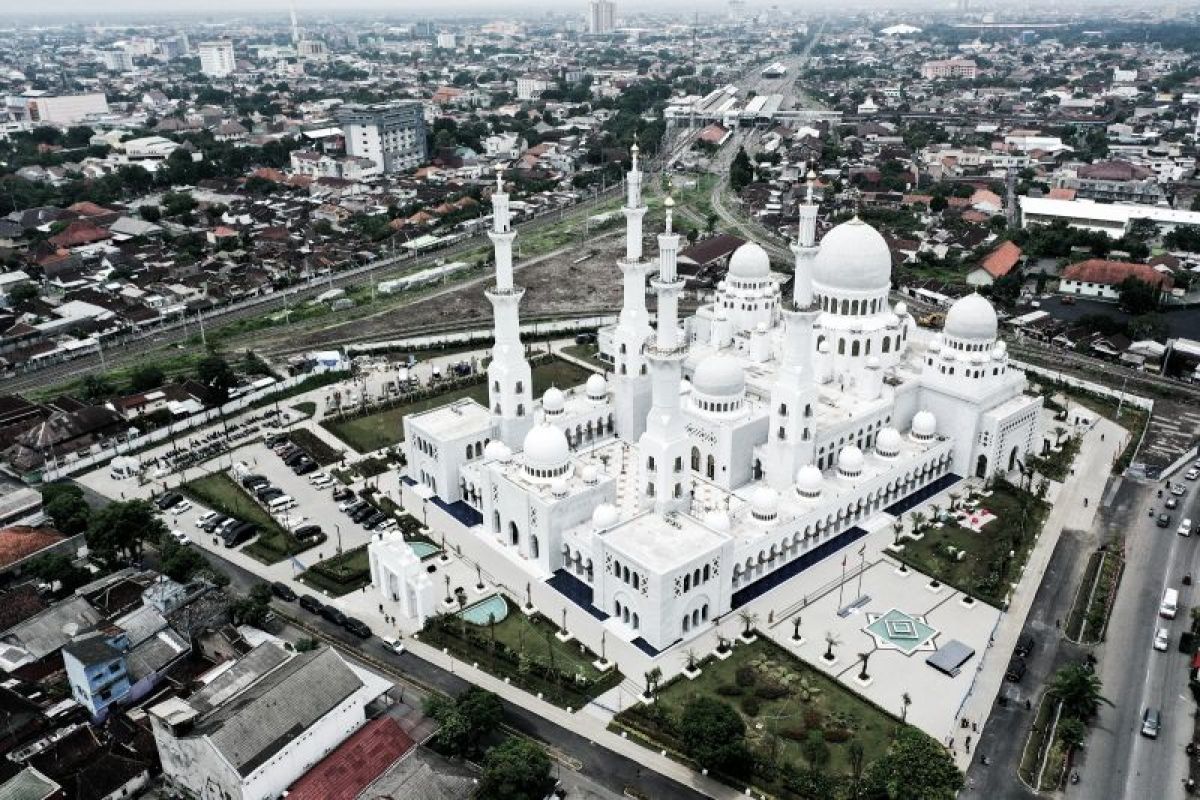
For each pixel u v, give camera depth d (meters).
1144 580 154.75
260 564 161.75
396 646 139.38
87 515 165.12
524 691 132.00
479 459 183.38
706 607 145.50
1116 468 189.38
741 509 164.12
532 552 162.62
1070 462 193.50
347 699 118.94
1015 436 189.75
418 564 145.88
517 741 112.00
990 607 148.50
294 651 133.50
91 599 143.88
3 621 139.38
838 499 166.00
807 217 155.00
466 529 173.38
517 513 162.12
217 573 151.00
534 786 109.00
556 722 125.75
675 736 122.31
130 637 131.00
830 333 193.38
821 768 116.00
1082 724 119.56
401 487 188.38
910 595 151.88
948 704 127.25
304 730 112.69
